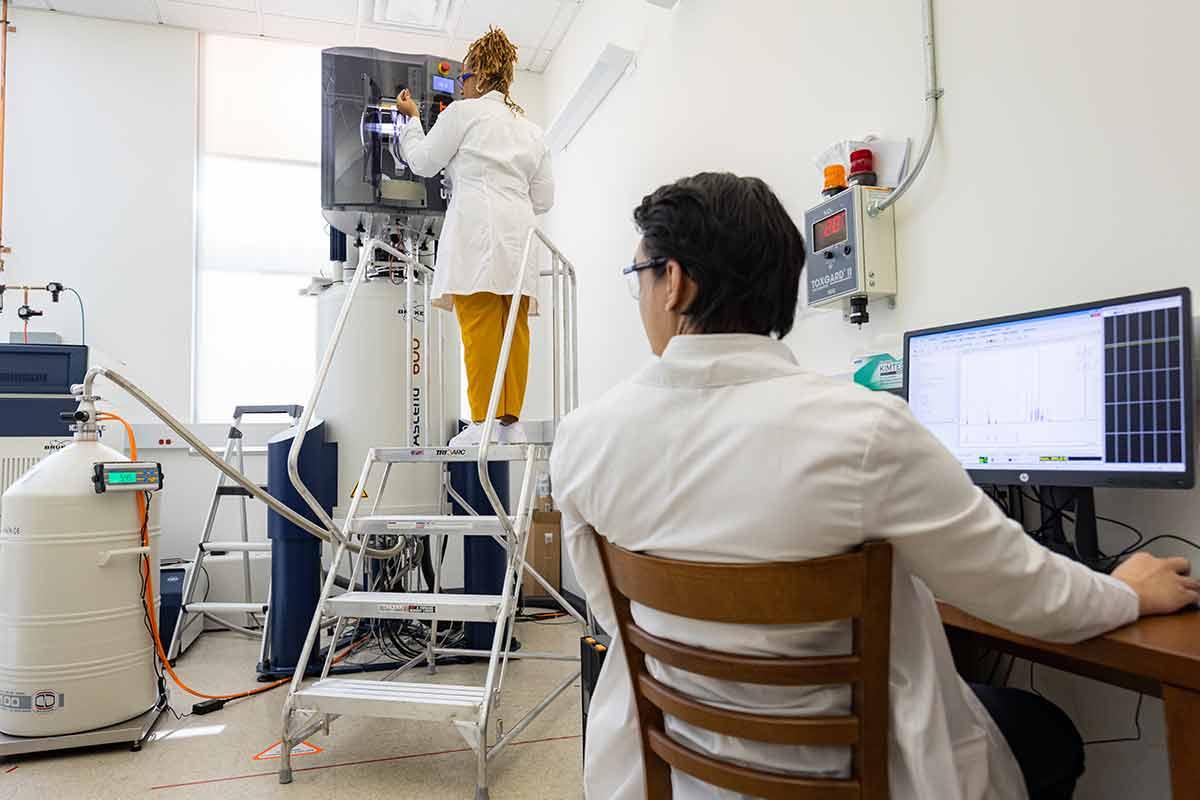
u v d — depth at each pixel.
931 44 1.72
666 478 0.79
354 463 3.07
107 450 2.33
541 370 4.46
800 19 2.22
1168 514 1.25
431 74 3.15
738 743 0.82
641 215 0.92
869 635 0.73
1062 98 1.44
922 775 0.74
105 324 4.07
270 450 2.99
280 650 2.91
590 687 1.75
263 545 3.22
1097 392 1.19
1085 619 0.78
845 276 1.84
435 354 3.35
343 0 4.08
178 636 3.15
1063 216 1.43
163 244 4.20
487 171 2.49
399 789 1.93
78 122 4.11
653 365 0.85
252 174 4.50
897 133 1.85
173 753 2.18
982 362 1.39
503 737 2.05
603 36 3.74
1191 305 1.10
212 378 4.35
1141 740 1.30
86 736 2.15
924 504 0.71
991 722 0.90
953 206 1.68
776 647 0.77
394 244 3.23
